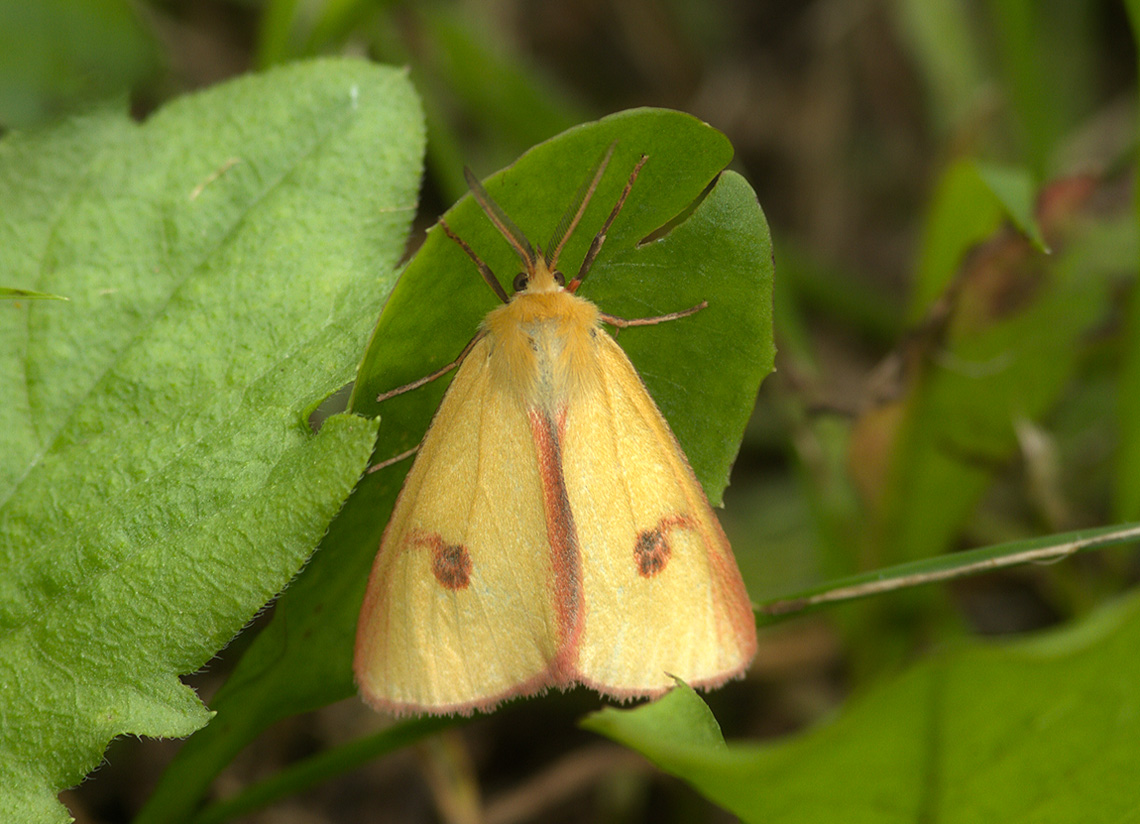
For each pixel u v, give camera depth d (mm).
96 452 174
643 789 218
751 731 225
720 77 311
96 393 176
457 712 177
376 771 217
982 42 289
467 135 265
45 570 172
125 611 170
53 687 170
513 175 174
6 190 180
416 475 176
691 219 177
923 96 304
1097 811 160
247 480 172
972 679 155
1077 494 234
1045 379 213
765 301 177
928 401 214
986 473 214
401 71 183
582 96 311
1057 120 278
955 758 158
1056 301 211
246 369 176
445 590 177
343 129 182
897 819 161
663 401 180
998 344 212
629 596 179
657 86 313
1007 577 224
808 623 225
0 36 208
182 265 179
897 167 308
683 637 179
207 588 170
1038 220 214
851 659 218
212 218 180
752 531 234
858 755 158
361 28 231
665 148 175
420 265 173
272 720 180
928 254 213
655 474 179
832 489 220
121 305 178
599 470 180
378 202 181
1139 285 206
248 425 173
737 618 178
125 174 181
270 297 178
